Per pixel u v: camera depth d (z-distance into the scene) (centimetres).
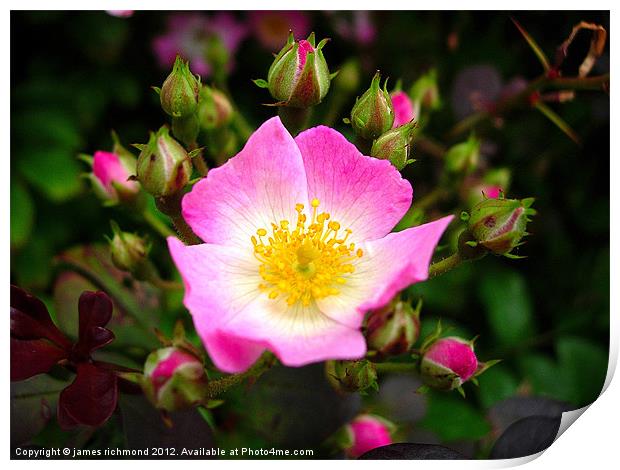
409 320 16
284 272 17
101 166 19
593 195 24
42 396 18
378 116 17
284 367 19
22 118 23
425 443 19
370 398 20
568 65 24
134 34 24
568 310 23
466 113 24
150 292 21
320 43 17
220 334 16
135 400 18
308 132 17
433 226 16
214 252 17
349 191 17
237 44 24
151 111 24
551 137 24
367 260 17
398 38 24
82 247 21
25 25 23
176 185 17
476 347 22
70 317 20
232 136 20
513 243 17
